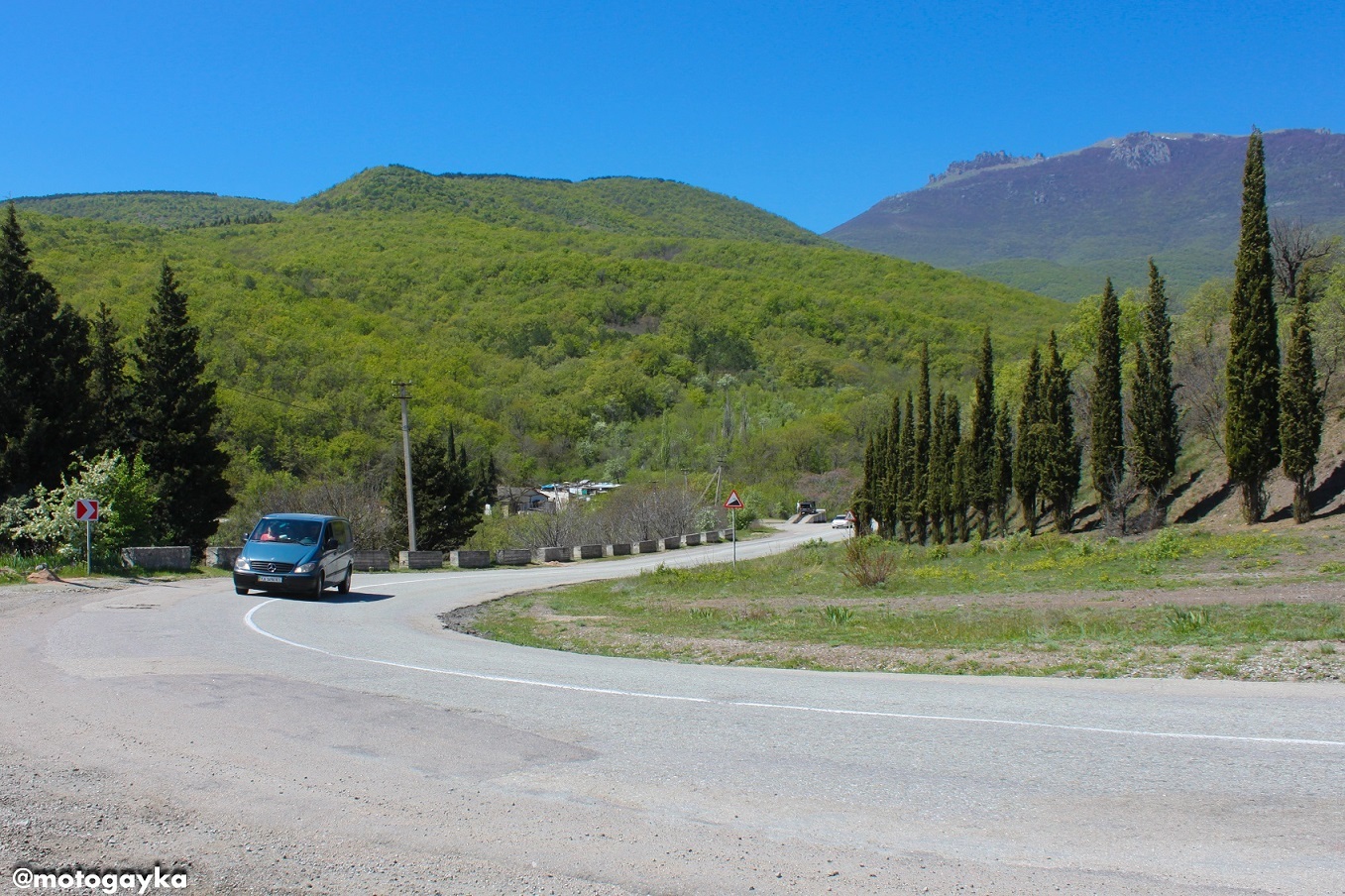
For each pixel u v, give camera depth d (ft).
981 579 81.97
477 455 256.73
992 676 32.14
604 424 338.75
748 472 325.42
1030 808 16.71
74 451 100.78
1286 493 92.99
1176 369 119.85
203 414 131.75
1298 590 57.00
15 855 14.88
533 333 384.06
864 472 197.57
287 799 17.51
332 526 71.82
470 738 22.22
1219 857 14.33
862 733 22.57
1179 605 53.72
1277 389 85.66
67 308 107.45
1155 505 99.96
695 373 391.45
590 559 160.76
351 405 213.87
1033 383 118.62
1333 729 21.94
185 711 24.98
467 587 91.50
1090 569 79.41
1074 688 28.60
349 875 14.16
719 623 54.80
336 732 22.70
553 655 39.22
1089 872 13.88
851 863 14.38
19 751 20.61
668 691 29.01
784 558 129.59
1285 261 127.85
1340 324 101.24
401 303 400.06
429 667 33.99
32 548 85.66
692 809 16.94
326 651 38.22
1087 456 138.31
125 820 16.42
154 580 79.92
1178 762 19.35
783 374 381.60
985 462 134.41
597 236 640.99
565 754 20.72
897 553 112.98
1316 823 15.66
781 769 19.43
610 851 14.96
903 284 491.72
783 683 30.76
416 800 17.47
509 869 14.32
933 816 16.40
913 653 38.37
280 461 194.08
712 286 456.45
